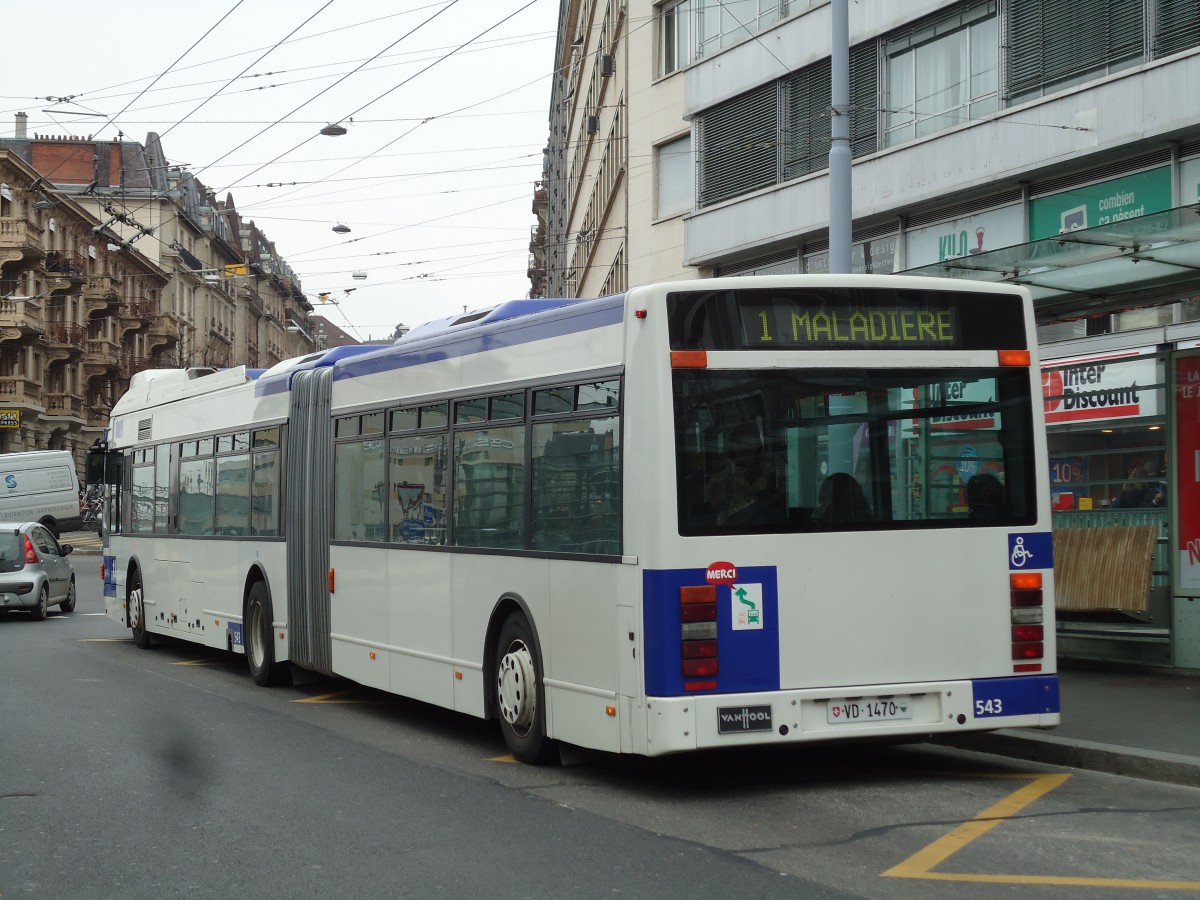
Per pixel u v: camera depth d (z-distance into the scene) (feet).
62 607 88.63
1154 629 41.83
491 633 32.37
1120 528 42.78
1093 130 53.93
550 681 29.50
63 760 32.45
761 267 77.61
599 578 27.50
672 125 90.02
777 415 26.81
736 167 78.43
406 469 37.14
